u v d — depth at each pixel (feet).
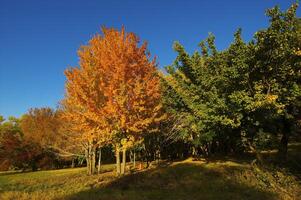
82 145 121.70
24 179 114.32
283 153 72.79
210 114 62.13
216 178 67.21
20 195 57.67
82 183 76.13
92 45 78.64
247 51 57.36
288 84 59.57
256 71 59.62
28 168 205.16
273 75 58.49
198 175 71.36
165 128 105.81
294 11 55.72
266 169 64.64
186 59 69.05
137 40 77.10
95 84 74.90
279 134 79.82
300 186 57.62
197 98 66.39
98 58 75.82
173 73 73.31
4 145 194.90
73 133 124.88
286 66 56.95
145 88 75.36
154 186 63.67
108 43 75.61
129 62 75.36
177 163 98.84
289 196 49.93
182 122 101.81
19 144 192.24
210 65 64.69
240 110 59.26
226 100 60.80
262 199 48.24
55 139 170.91
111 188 62.23
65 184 78.33
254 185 57.88
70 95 81.15
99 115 73.41
